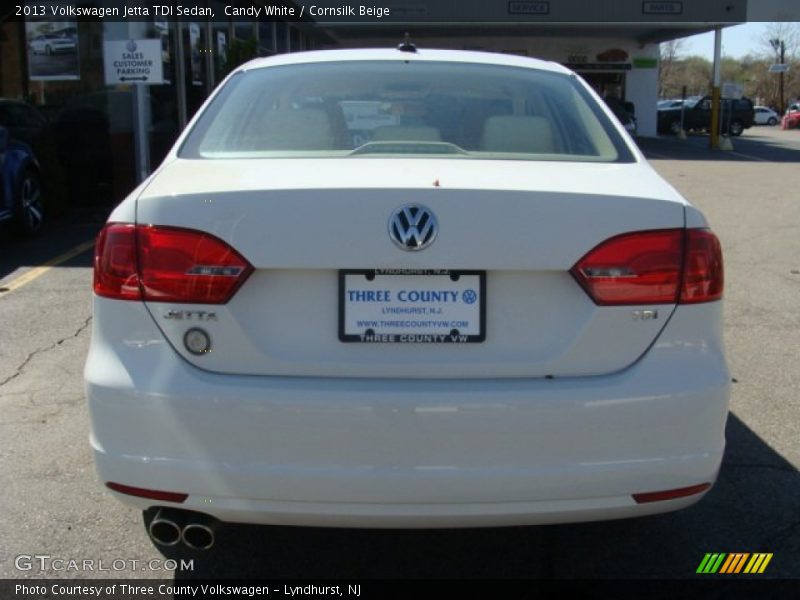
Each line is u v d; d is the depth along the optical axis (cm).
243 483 232
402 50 357
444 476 230
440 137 297
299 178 244
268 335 235
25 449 375
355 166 260
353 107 308
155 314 237
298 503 234
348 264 230
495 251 231
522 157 285
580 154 291
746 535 310
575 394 230
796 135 3859
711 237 247
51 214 1034
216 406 229
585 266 234
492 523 237
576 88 336
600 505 237
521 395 229
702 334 242
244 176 251
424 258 230
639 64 3431
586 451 232
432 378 233
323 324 234
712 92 2738
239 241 232
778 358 501
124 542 305
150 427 234
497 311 235
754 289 678
